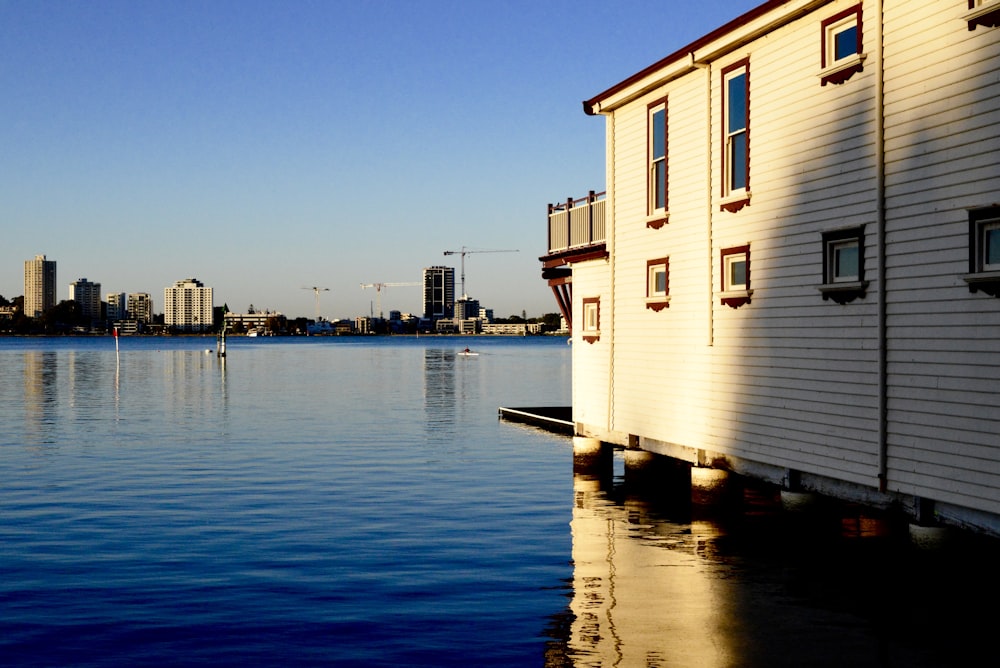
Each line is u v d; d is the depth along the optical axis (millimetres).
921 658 11078
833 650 11398
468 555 16625
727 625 12438
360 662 11305
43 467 27750
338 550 17016
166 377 82875
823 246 15891
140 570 15633
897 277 14219
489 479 25375
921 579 13461
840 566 15602
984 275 12359
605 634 12148
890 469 14344
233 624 12773
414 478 25578
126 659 11477
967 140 12914
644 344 22125
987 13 12500
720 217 18984
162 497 22594
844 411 15367
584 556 16469
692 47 19312
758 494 22172
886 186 14461
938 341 13422
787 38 16938
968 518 12984
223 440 34750
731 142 18797
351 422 41750
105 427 39500
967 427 12875
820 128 16016
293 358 141000
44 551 17000
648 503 21625
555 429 38312
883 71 14508
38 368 100938
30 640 12164
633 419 22641
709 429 19422
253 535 18297
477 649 11695
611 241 23625
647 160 21953
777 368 17203
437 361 126938
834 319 15641
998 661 10977
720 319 19000
